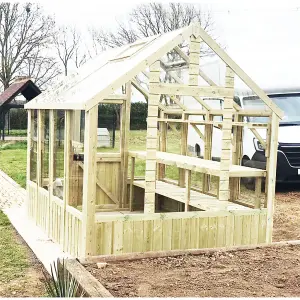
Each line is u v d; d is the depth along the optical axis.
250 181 7.24
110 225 6.11
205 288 4.59
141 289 4.52
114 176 8.79
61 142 7.12
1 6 31.48
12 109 31.11
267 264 5.40
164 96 9.20
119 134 8.77
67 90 7.38
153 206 6.36
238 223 6.80
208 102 8.29
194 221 6.55
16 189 12.65
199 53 6.51
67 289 4.53
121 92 8.60
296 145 11.55
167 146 9.56
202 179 8.20
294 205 10.48
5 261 6.54
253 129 7.25
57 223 7.28
